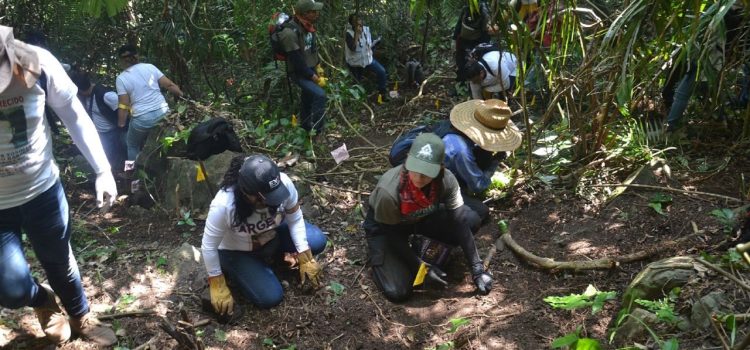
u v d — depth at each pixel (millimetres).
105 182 3000
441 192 3645
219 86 7164
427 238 3973
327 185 5141
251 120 6492
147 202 5320
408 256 3943
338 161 5402
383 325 3648
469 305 3766
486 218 4539
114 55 7453
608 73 4582
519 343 3400
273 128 6402
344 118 6293
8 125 2662
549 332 3447
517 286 3893
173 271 4082
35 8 7062
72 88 2859
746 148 4758
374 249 3977
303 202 4922
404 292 3812
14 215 2871
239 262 3785
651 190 4492
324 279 4039
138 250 4445
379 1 8250
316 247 4105
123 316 3654
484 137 4211
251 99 6992
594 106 4844
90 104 5898
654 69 4543
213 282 3611
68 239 3088
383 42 8219
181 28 6379
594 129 4840
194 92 7008
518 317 3600
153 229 4820
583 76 4688
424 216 3709
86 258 4305
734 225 3812
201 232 4688
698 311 2967
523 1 5188
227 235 3727
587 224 4324
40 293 3209
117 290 3930
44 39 5129
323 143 6141
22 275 2904
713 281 3184
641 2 3561
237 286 3879
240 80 7164
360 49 7133
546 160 4934
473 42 6676
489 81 5789
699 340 2867
